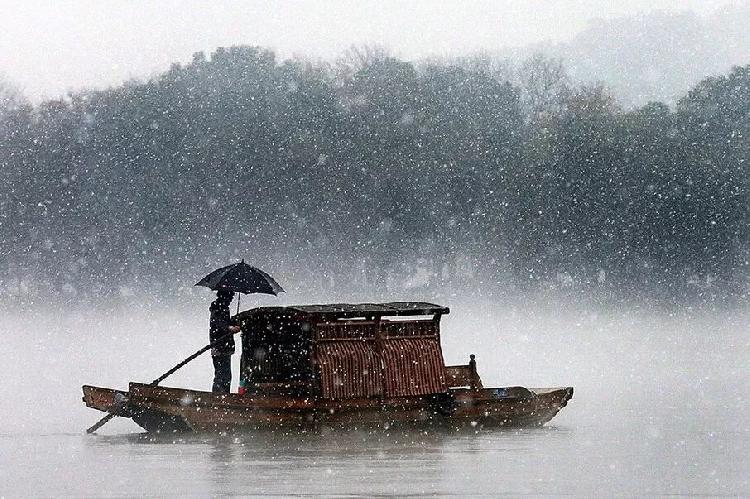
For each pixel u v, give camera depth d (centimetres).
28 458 4362
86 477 3919
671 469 4088
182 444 4712
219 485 3731
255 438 4831
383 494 3566
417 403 4956
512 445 4653
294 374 5016
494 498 3525
